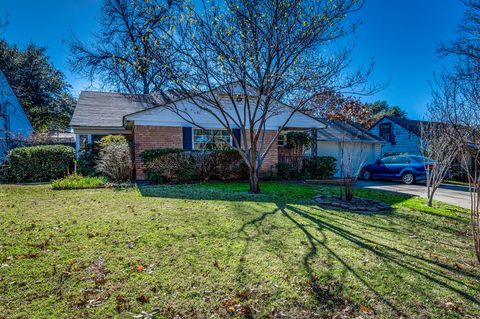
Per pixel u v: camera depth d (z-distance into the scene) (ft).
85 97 47.11
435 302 8.83
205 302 8.41
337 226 16.46
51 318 7.42
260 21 23.06
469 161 16.17
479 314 8.27
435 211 22.29
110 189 27.20
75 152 39.22
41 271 9.71
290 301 8.61
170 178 32.99
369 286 9.60
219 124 39.73
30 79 80.84
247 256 11.55
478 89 24.97
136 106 46.19
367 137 61.98
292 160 42.80
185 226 15.07
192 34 22.98
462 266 11.62
